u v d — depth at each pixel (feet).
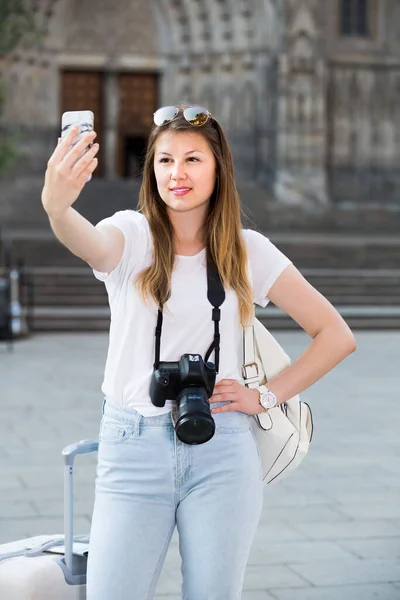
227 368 11.93
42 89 130.00
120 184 122.01
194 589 11.40
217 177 12.03
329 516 25.70
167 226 12.00
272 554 22.43
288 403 12.68
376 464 32.17
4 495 27.84
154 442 11.52
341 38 132.36
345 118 133.18
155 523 11.50
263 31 129.39
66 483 12.73
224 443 11.64
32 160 128.36
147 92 136.05
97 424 38.86
